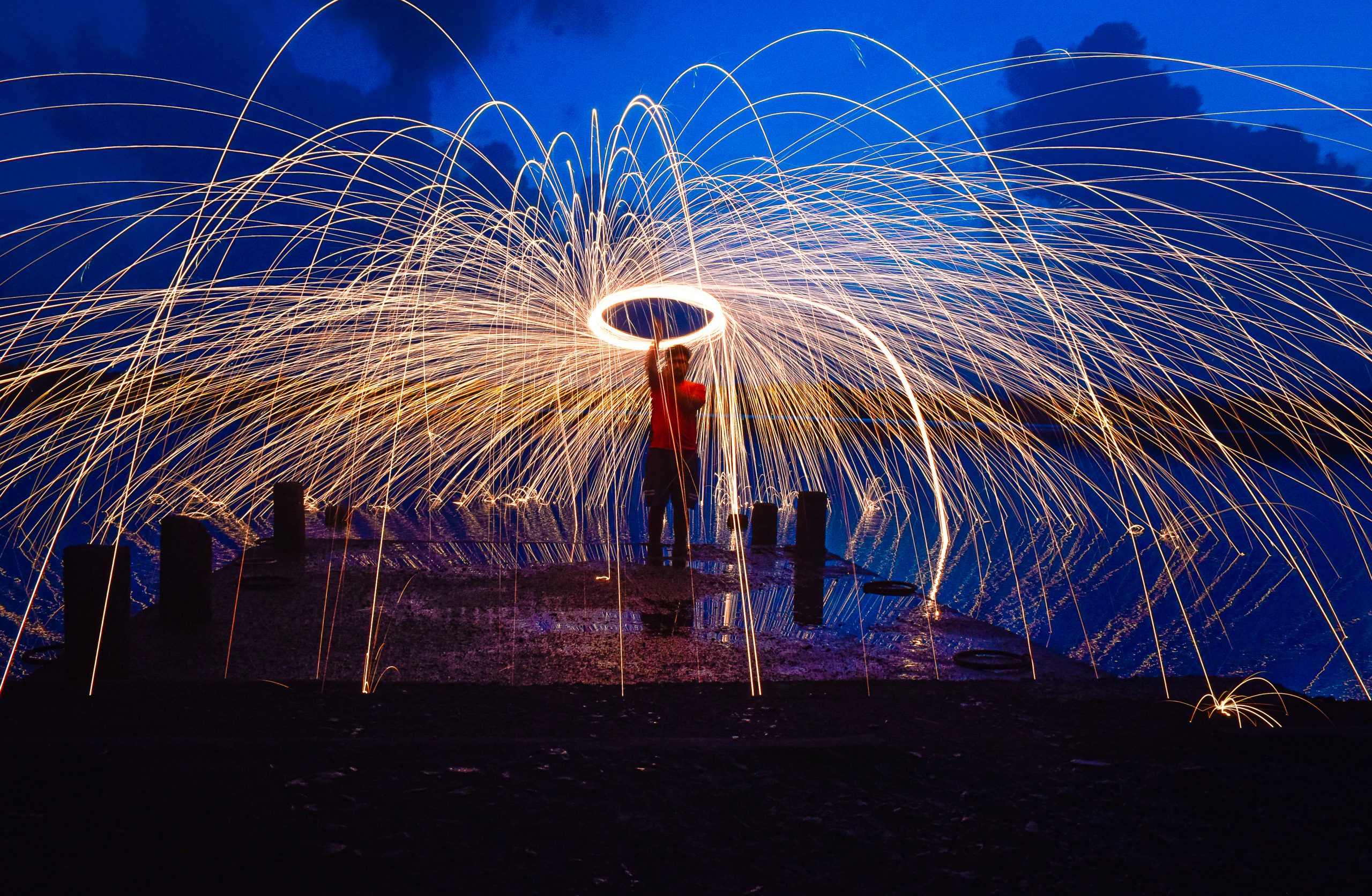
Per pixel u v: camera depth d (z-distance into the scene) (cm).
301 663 390
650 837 229
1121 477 1573
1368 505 1212
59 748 270
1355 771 283
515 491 1261
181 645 416
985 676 393
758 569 686
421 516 992
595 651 423
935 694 360
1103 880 214
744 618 508
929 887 209
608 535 864
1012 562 766
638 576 636
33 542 791
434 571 635
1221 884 213
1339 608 575
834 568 699
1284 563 756
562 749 283
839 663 410
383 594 551
